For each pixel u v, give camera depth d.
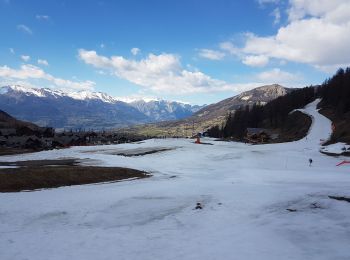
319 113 174.38
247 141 154.00
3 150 116.19
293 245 19.17
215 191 34.91
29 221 25.88
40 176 47.47
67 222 25.83
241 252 18.44
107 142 178.50
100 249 19.84
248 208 27.20
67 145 146.50
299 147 105.88
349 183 37.88
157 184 43.84
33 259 18.31
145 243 20.81
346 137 103.00
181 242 20.72
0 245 20.52
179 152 102.50
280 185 38.38
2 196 35.25
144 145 131.00
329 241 19.42
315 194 29.05
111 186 43.59
